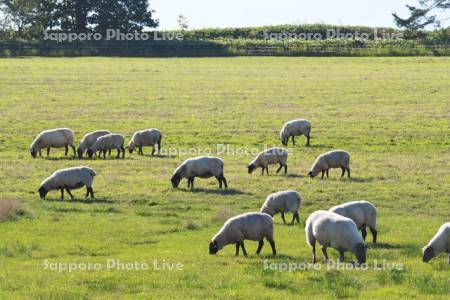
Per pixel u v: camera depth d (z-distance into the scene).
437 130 58.78
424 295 22.36
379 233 31.17
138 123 61.81
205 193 39.12
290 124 53.69
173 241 29.78
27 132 58.09
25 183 41.38
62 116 64.81
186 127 60.12
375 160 48.59
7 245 28.52
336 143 54.41
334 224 25.09
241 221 27.19
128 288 23.14
